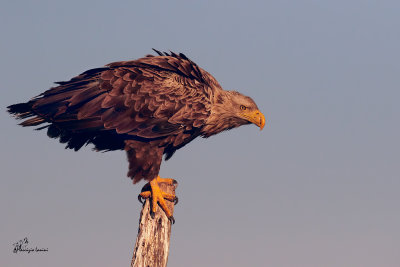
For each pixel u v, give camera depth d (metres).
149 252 11.19
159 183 13.42
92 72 13.48
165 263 11.22
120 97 13.21
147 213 12.04
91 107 13.05
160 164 13.46
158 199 12.35
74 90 13.19
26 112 13.37
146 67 13.82
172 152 14.60
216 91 14.77
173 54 14.62
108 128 13.09
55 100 13.12
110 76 13.30
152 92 13.47
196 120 13.88
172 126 13.54
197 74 14.39
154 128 13.38
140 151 13.38
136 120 13.27
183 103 13.73
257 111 14.86
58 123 13.14
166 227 11.76
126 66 13.70
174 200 12.71
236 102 14.79
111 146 13.87
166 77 13.77
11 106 13.21
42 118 13.33
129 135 13.38
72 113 13.05
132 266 10.95
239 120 14.93
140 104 13.32
